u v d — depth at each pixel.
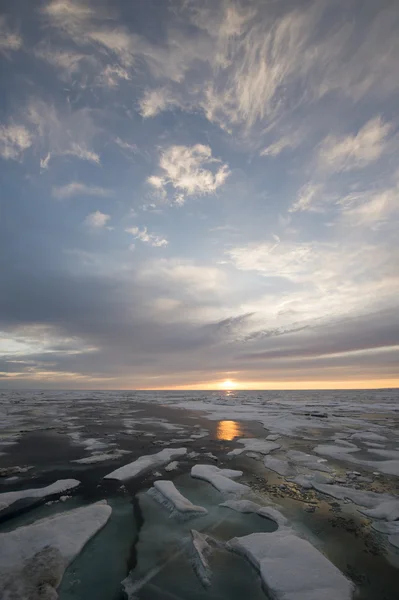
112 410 34.66
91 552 6.20
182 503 8.24
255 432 20.03
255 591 5.11
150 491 9.45
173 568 5.72
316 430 20.66
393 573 5.44
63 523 7.09
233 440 17.42
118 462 12.65
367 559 5.88
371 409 36.06
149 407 38.50
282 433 19.53
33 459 13.08
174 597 4.95
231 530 7.13
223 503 8.59
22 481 10.32
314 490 9.59
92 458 13.08
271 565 5.52
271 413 30.94
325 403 46.28
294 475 11.04
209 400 54.44
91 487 9.77
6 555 5.79
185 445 16.02
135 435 18.66
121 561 5.92
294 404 44.12
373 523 7.33
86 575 5.48
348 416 28.83
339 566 5.66
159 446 15.69
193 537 6.56
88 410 34.62
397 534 6.71
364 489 9.60
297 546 6.14
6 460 12.96
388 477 10.77
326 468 11.83
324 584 5.04
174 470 11.67
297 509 8.20
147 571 5.62
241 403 46.38
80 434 18.95
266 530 7.11
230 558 6.04
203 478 10.60
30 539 6.38
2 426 22.34
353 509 8.15
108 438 17.72
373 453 14.17
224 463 12.66
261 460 13.11
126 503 8.59
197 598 4.93
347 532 6.92
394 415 29.69
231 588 5.18
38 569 5.40
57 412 32.34
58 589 5.10
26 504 8.47
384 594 4.89
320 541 6.55
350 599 4.71
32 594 4.79
